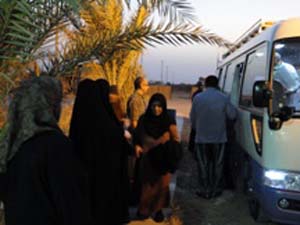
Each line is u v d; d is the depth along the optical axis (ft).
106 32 12.87
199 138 24.16
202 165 24.40
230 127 27.20
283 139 17.54
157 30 12.55
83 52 12.60
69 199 7.70
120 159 15.03
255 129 20.21
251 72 23.39
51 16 9.93
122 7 12.59
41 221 7.54
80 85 14.28
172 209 21.72
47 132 7.94
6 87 9.93
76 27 11.57
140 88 21.35
